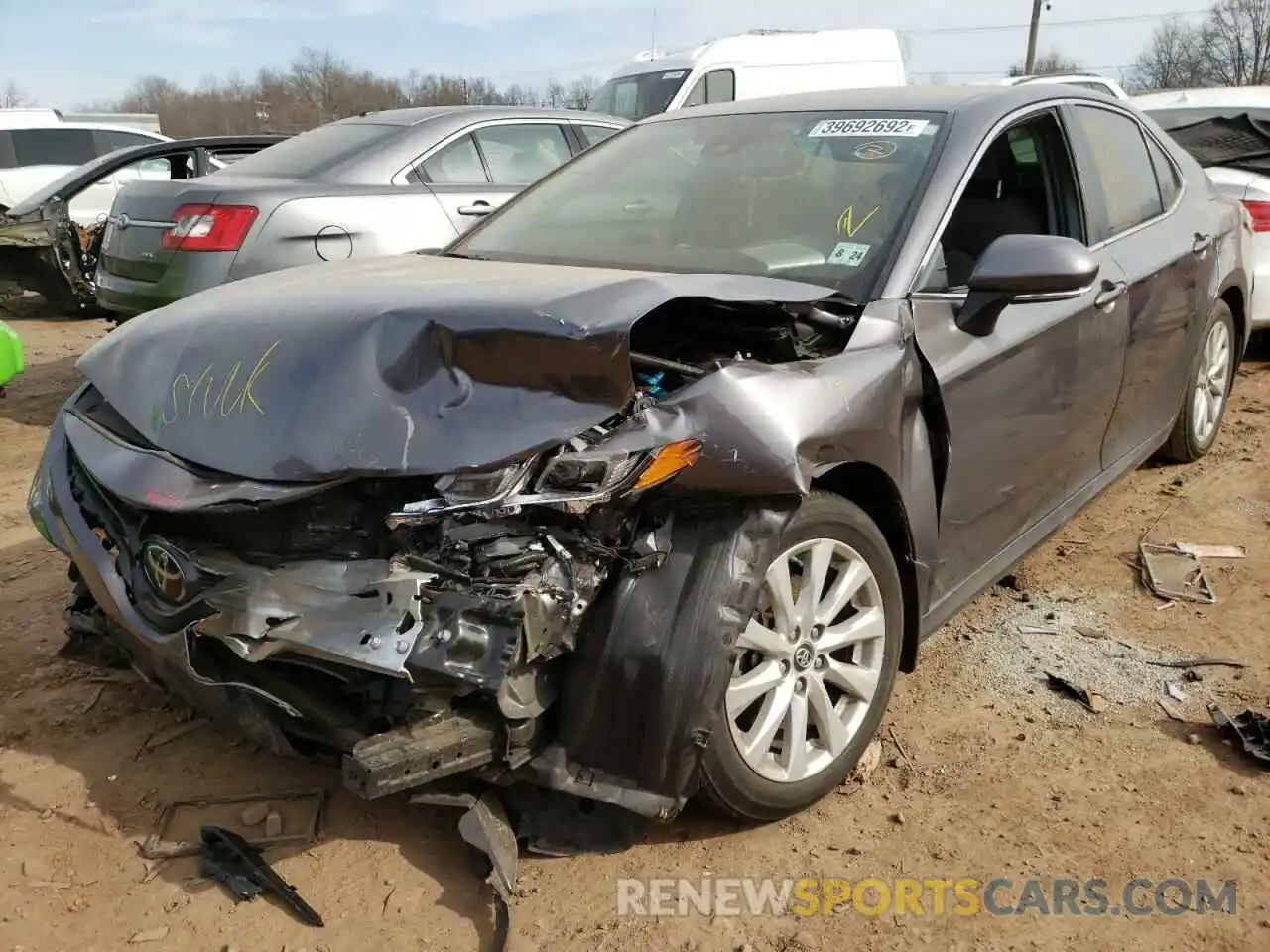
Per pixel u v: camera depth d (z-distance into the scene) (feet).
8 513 16.99
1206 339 16.33
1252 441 18.86
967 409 10.01
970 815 9.21
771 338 9.08
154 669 9.61
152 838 9.02
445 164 21.75
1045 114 12.44
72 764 10.13
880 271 9.84
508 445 7.44
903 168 10.81
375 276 10.28
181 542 8.18
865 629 9.40
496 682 7.22
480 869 8.51
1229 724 10.25
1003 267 9.61
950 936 7.91
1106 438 13.38
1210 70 175.32
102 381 9.70
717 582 7.91
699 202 11.51
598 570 7.86
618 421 7.84
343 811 9.35
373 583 7.46
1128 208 13.88
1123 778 9.66
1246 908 8.12
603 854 8.56
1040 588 13.56
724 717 8.32
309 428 7.87
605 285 8.27
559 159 23.67
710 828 9.07
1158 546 14.64
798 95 13.12
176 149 30.25
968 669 11.57
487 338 7.76
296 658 7.76
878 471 9.09
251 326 8.96
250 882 8.43
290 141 23.22
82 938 7.97
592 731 7.93
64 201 31.07
